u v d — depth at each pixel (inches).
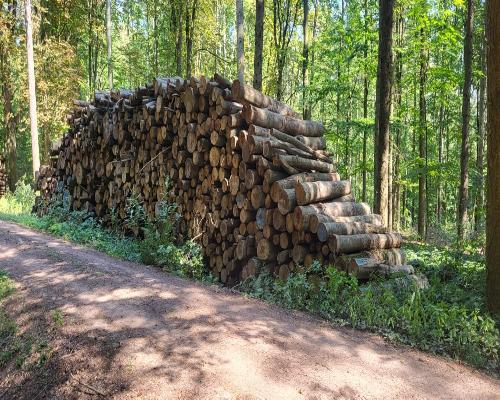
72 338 175.2
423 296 212.4
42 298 214.5
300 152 287.3
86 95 1161.4
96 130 454.6
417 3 600.4
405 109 711.1
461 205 531.5
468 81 518.6
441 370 160.7
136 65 1027.9
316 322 198.2
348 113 759.1
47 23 847.7
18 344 185.9
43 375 162.9
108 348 163.2
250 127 286.7
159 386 141.0
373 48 655.8
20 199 676.7
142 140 392.5
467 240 330.6
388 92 375.6
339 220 250.5
